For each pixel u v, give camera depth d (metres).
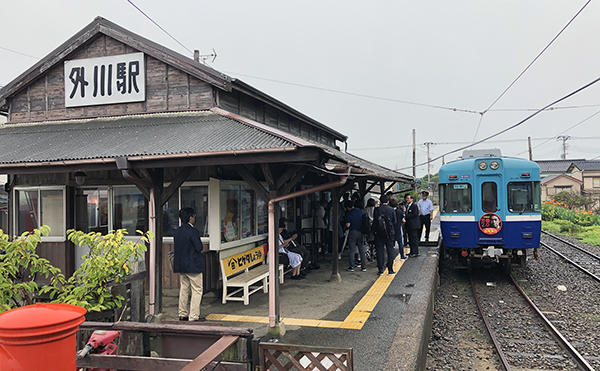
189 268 6.41
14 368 2.14
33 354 2.15
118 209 8.91
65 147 7.06
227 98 8.88
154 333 3.94
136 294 5.80
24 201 8.97
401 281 9.36
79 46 8.98
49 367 2.19
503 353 6.66
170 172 8.31
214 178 8.02
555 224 27.69
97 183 8.80
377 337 5.82
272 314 5.99
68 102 9.09
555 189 48.66
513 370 6.05
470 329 8.02
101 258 4.92
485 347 7.05
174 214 8.40
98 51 8.98
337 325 6.38
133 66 8.71
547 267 13.77
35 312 2.26
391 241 10.28
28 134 8.41
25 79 9.30
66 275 8.64
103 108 8.93
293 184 6.18
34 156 6.66
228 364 3.63
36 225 8.91
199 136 6.62
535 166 10.91
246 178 6.15
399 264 11.58
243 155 5.62
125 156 5.93
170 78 8.59
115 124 8.20
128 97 8.73
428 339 7.11
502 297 10.27
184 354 3.86
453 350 6.95
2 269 4.66
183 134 6.88
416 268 10.85
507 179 11.00
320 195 13.66
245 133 6.52
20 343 2.13
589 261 14.48
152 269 6.56
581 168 49.38
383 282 9.30
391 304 7.47
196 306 6.49
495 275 12.98
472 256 11.51
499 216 10.98
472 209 11.21
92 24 8.88
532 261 14.94
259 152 5.52
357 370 4.74
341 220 13.30
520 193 10.98
